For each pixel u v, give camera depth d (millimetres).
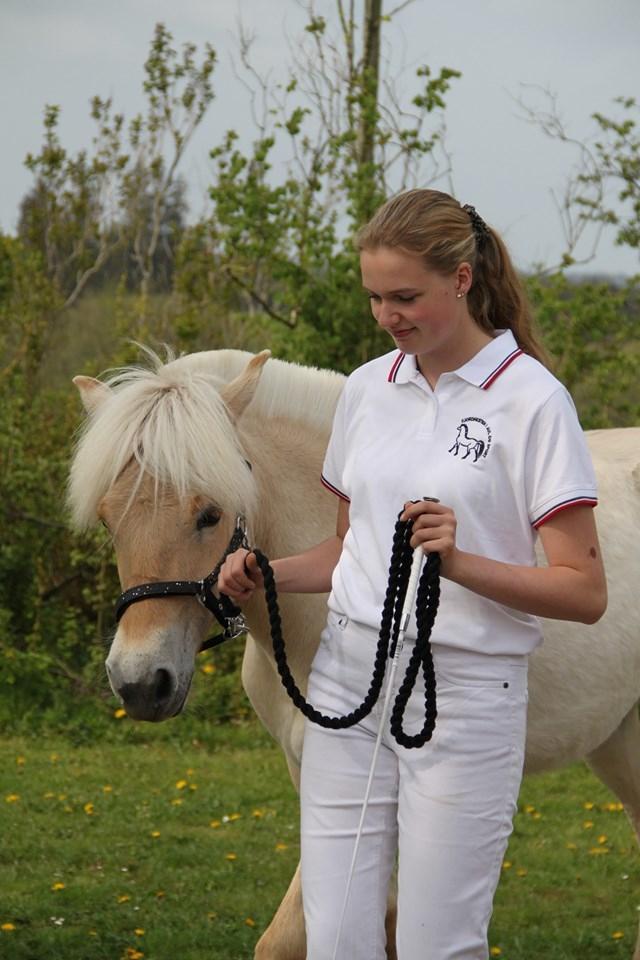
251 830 6043
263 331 9898
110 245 15445
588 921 4918
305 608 3115
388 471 2486
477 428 2410
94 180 14055
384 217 2371
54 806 6348
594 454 3973
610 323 8469
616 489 3799
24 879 5211
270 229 8344
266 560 2586
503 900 5164
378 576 2488
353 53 9070
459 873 2371
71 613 9070
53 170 13414
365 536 2533
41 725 8109
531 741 3521
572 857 5711
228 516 2852
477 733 2391
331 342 8352
